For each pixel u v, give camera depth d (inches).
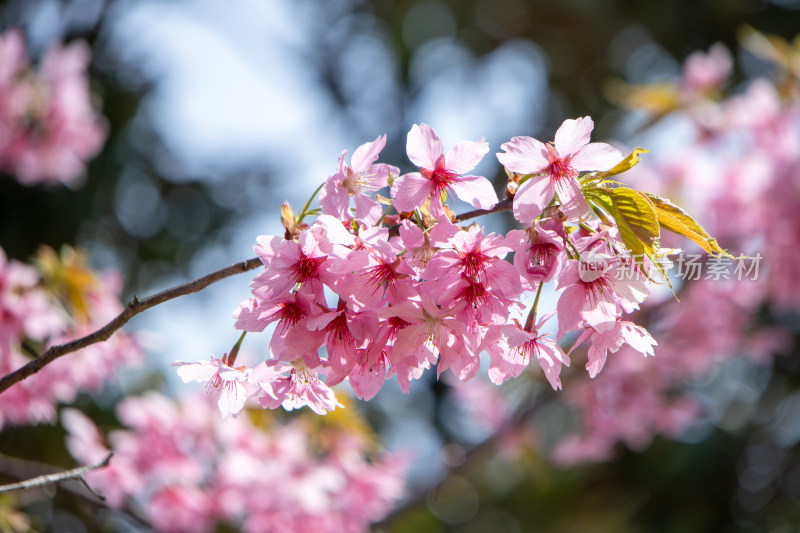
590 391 259.9
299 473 208.2
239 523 241.9
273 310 86.9
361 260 82.4
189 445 212.2
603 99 367.2
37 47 294.5
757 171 259.8
